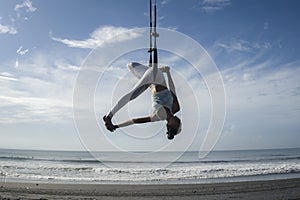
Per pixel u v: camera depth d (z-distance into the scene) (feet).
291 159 136.77
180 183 63.26
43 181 65.26
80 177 72.02
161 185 59.11
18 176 72.33
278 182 63.41
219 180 69.05
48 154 174.70
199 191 52.16
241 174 80.84
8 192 48.75
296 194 49.60
